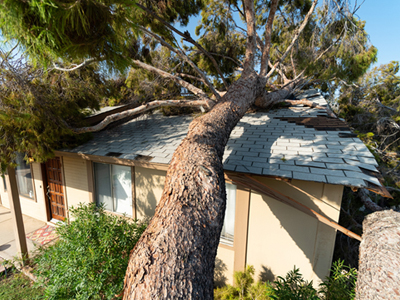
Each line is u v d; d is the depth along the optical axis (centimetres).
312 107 632
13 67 384
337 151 363
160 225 153
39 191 700
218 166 202
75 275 321
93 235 372
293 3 706
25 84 401
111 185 571
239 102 364
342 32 561
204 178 179
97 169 583
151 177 505
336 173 304
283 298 254
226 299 366
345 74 590
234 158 382
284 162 350
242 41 797
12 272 486
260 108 682
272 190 352
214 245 153
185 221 150
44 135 455
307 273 374
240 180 369
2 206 832
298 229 375
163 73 580
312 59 611
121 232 380
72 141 570
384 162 1000
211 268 142
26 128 427
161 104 516
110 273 324
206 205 164
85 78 542
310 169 321
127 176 546
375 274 192
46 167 683
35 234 627
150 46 707
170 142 501
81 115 593
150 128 659
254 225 409
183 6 559
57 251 359
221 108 336
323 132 454
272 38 843
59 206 681
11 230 652
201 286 127
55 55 202
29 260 509
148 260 131
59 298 315
